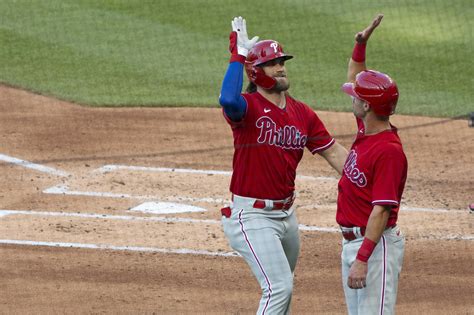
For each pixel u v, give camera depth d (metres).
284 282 23.45
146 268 32.38
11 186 42.50
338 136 50.31
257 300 29.50
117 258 33.34
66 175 44.31
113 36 68.19
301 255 33.94
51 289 30.09
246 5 74.00
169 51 65.75
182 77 61.38
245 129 23.88
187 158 47.38
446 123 52.91
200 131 52.09
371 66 62.97
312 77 61.06
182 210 39.41
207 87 59.78
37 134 51.06
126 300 29.22
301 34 68.44
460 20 70.38
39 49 65.56
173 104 56.78
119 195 41.44
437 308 28.50
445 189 42.44
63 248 34.34
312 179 44.12
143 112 55.31
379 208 21.31
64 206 39.75
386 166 21.44
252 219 23.98
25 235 35.72
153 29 69.62
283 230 24.44
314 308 28.81
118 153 48.09
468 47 65.69
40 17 71.12
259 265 23.64
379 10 72.94
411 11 72.56
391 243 22.05
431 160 46.91
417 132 51.38
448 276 31.55
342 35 68.06
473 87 59.19
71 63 63.44
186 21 71.25
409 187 42.81
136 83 60.28
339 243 35.28
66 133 51.31
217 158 47.47
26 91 58.53
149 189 42.38
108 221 37.75
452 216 38.56
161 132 51.78
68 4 73.94
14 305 28.61
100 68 62.75
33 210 39.16
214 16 72.00
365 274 21.36
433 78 60.91
